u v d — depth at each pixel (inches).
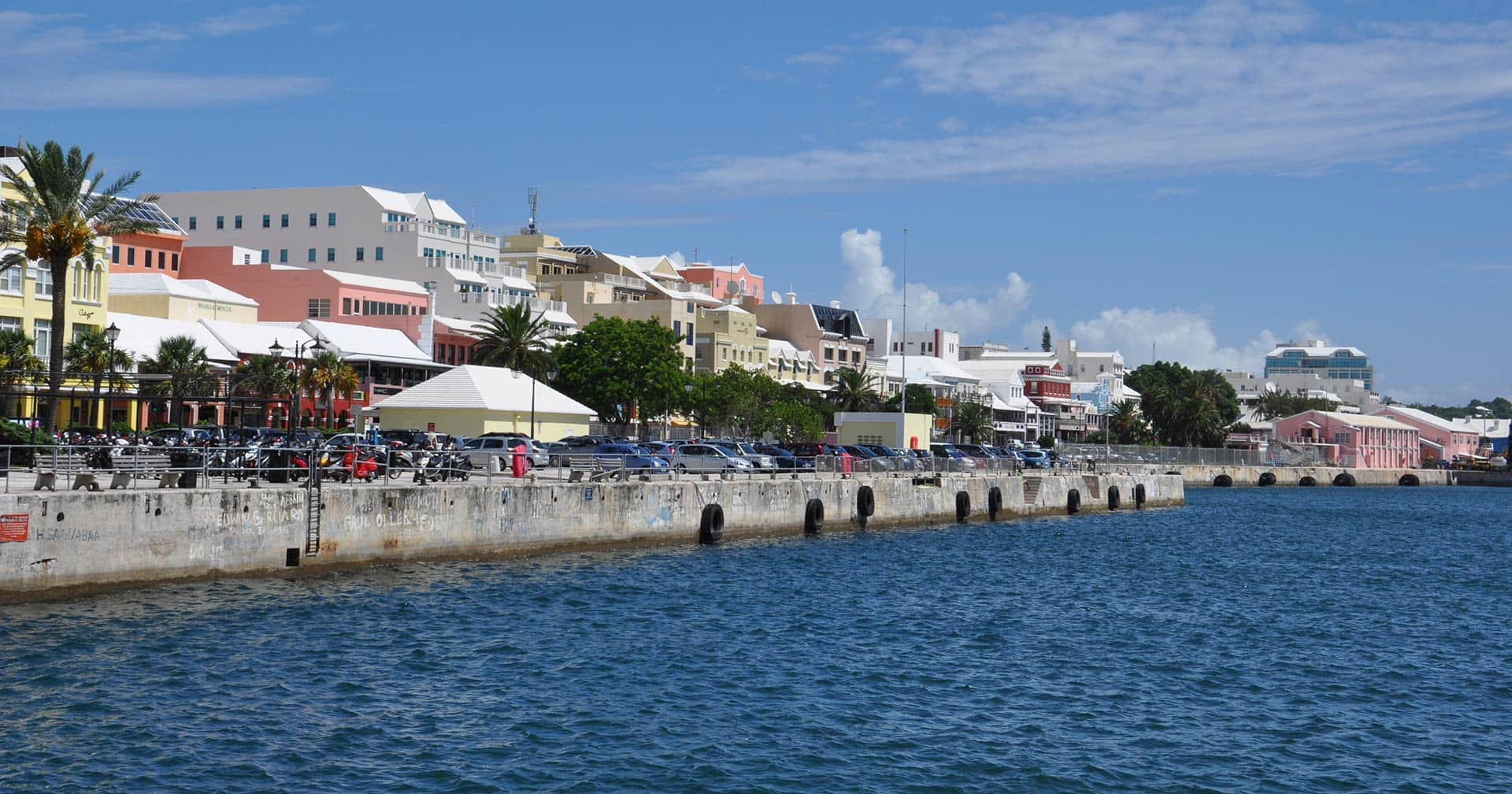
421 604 1943.9
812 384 7322.8
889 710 1450.5
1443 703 1567.4
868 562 2746.1
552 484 2551.7
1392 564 3186.5
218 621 1736.0
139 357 4087.1
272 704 1382.9
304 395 4608.8
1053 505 4402.1
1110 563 2962.6
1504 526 4672.7
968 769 1242.6
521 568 2353.6
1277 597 2469.2
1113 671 1696.6
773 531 3142.2
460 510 2343.8
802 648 1772.9
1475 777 1269.7
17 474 2186.3
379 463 2568.9
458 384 4116.6
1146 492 5064.0
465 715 1370.6
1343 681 1672.0
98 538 1814.7
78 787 1122.7
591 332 5167.3
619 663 1631.4
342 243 6638.8
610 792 1143.6
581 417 4345.5
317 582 2054.6
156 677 1456.7
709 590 2234.3
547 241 7687.0
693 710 1419.8
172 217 6879.9
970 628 1987.0
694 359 6648.6
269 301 5792.3
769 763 1237.7
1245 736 1391.5
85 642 1588.3
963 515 3890.3
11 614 1700.3
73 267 3750.0
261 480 2169.0
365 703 1406.3
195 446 2204.7
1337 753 1336.1
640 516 2748.5
